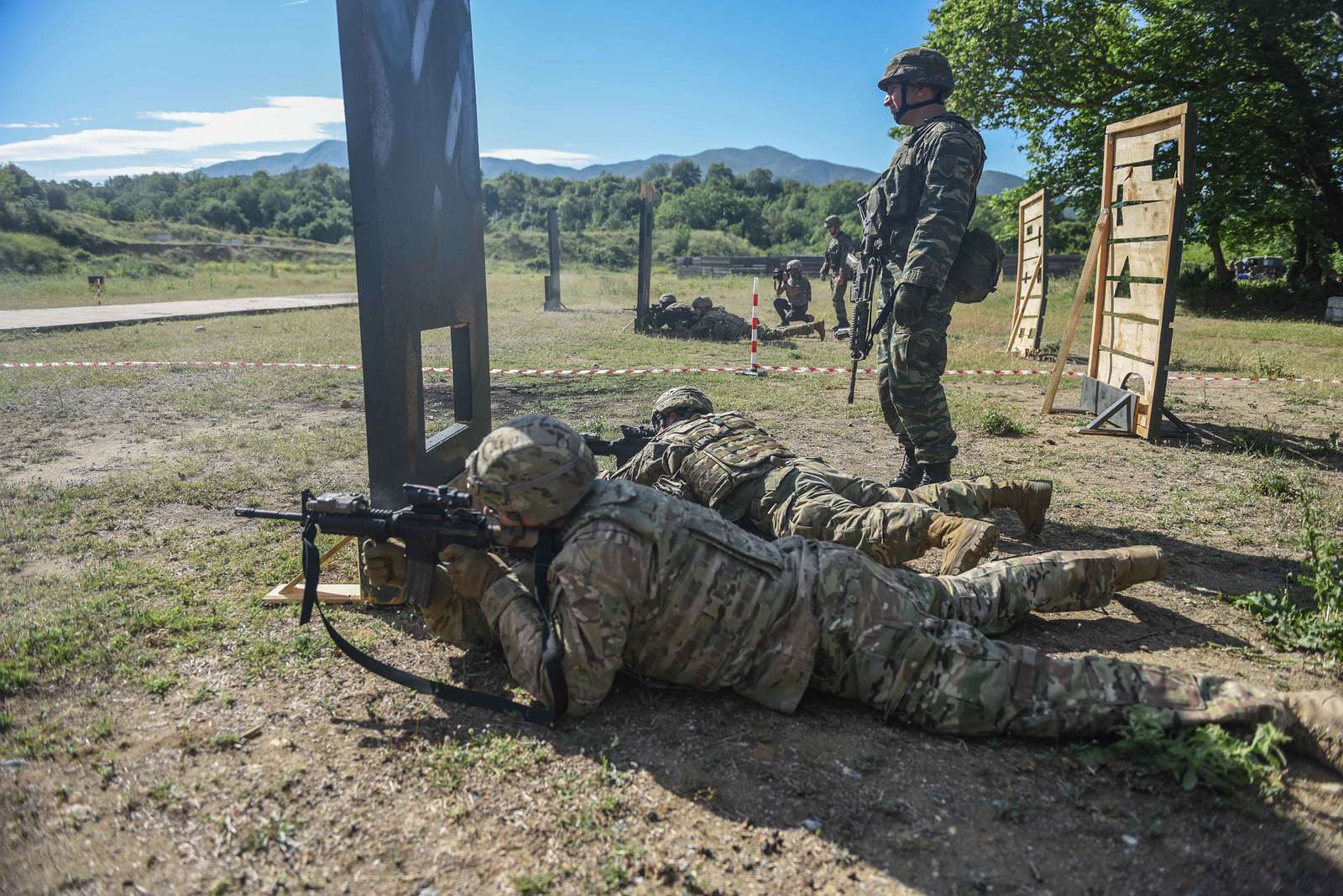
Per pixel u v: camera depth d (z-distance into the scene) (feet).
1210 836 7.31
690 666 9.06
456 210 13.97
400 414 12.02
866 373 33.81
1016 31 73.67
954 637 8.71
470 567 9.35
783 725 9.05
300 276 124.77
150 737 8.83
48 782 8.09
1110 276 25.38
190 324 52.34
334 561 13.66
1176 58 72.23
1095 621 11.66
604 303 75.46
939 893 6.73
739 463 12.76
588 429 22.77
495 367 35.12
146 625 11.30
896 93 16.69
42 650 10.61
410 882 6.86
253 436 22.04
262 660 10.44
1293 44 71.36
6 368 32.71
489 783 8.09
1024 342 42.24
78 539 14.67
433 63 12.88
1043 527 14.52
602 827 7.47
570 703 8.68
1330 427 24.67
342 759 8.45
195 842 7.30
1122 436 23.49
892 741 8.75
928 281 15.19
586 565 8.45
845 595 8.88
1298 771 8.15
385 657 10.63
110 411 25.14
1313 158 72.49
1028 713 8.36
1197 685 8.36
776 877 6.91
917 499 13.24
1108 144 24.75
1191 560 14.17
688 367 34.40
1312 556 13.21
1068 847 7.23
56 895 6.72
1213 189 74.43
